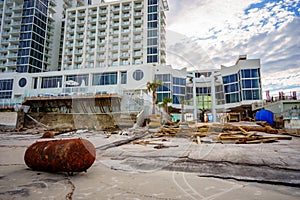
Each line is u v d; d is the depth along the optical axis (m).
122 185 2.36
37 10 48.19
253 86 28.09
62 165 2.71
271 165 3.42
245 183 2.48
